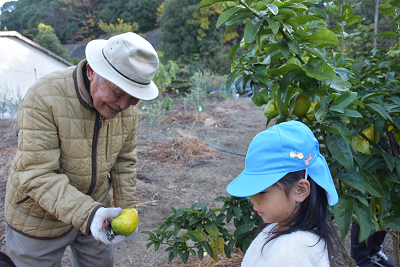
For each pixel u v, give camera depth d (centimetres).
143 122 744
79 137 157
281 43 130
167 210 364
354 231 237
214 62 2411
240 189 95
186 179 457
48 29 3500
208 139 661
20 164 146
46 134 147
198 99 854
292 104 148
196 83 957
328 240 98
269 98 154
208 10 2478
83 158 161
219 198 197
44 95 145
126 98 146
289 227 98
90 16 4631
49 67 1349
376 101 154
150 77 146
